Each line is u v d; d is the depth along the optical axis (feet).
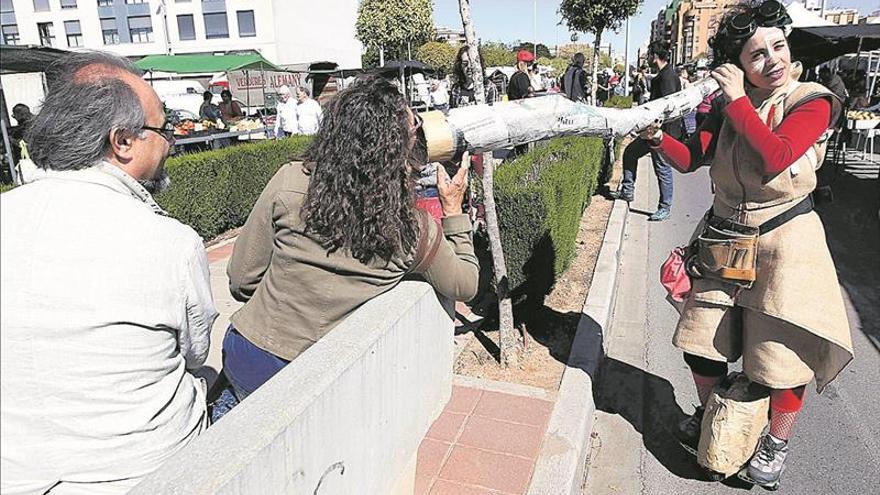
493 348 13.53
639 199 31.58
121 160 4.99
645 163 44.34
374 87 6.02
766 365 8.73
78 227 4.31
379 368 5.51
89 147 4.67
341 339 5.27
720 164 8.79
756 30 7.95
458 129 6.80
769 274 8.50
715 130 9.16
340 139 5.85
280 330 6.40
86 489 4.39
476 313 15.39
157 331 4.57
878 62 51.16
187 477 3.56
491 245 12.16
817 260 8.40
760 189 8.39
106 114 4.74
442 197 7.04
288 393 4.43
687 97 8.68
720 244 8.82
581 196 21.17
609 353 14.89
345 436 5.00
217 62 64.39
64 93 4.71
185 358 5.13
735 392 9.33
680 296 9.65
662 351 15.03
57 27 190.39
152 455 4.59
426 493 8.94
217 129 41.47
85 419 4.31
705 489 10.05
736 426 9.25
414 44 146.20
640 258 22.47
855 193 33.01
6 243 4.17
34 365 4.16
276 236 6.39
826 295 8.39
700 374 9.94
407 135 6.06
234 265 6.91
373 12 144.05
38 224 4.26
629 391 13.12
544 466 9.46
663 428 11.78
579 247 20.88
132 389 4.45
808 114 7.83
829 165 41.60
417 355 6.47
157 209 5.18
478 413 10.95
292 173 6.38
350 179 5.83
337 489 4.99
